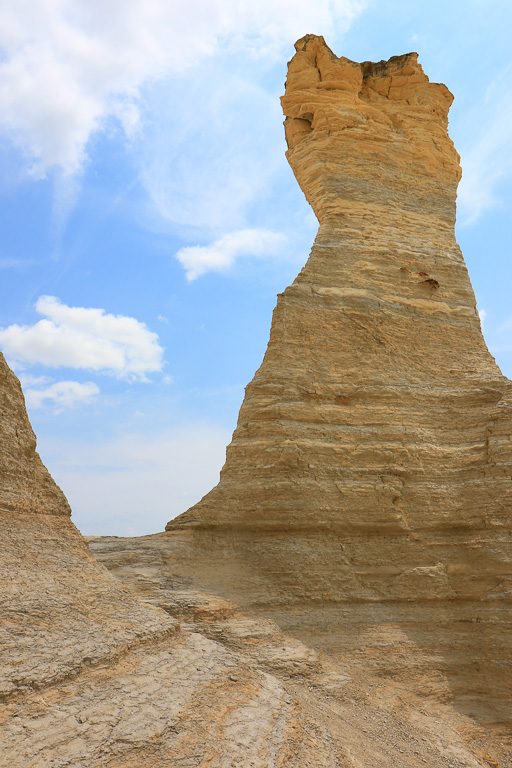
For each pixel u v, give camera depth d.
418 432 26.22
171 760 10.09
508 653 21.28
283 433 24.81
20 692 10.12
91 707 10.64
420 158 33.41
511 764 18.69
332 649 20.77
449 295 30.70
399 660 21.05
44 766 8.90
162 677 12.84
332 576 22.81
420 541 24.17
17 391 16.05
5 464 14.64
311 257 29.42
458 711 20.33
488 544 23.39
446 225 32.59
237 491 24.38
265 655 19.38
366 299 28.72
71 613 13.34
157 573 21.67
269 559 22.81
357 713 17.84
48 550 14.88
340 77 33.31
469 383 28.03
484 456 25.41
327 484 24.38
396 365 27.86
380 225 31.03
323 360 26.98
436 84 34.88
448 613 22.73
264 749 11.55
